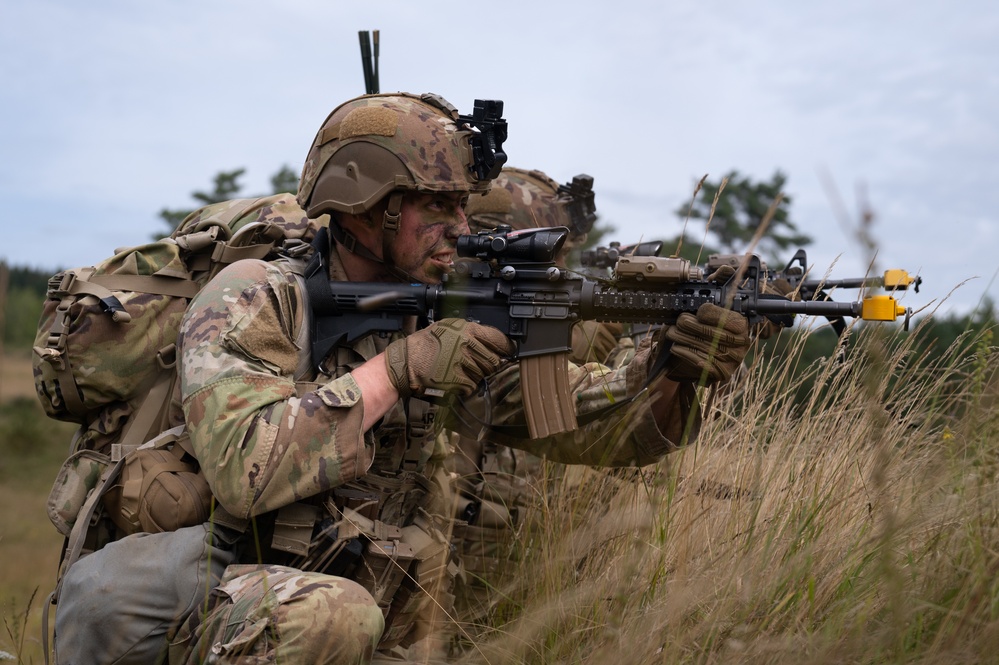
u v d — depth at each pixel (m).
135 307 2.56
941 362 2.54
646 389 2.56
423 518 2.69
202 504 2.40
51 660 2.74
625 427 2.72
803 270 3.96
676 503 2.59
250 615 2.10
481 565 3.14
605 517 2.83
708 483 2.69
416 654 2.61
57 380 2.57
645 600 2.29
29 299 20.48
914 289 2.76
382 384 2.41
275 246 2.74
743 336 2.40
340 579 2.20
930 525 2.06
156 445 2.49
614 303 2.51
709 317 2.40
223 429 2.31
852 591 2.00
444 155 2.64
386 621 2.62
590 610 2.33
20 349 20.62
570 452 2.92
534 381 2.57
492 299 2.57
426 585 2.62
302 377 2.59
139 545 2.31
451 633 2.76
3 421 19.12
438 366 2.41
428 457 2.72
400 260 2.72
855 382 2.61
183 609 2.26
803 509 2.37
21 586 6.34
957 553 2.00
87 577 2.29
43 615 2.48
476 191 2.75
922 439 2.40
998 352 2.36
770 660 1.88
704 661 1.96
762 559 2.15
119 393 2.59
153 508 2.38
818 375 2.87
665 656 1.95
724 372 2.44
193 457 2.49
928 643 1.84
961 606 1.85
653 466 3.06
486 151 2.67
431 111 2.75
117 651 2.25
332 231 2.80
